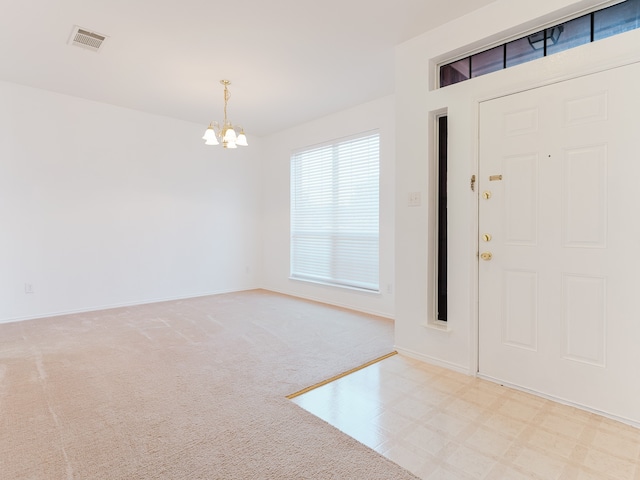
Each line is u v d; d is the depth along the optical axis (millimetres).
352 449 1672
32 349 2938
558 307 2113
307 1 2332
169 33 2727
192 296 5164
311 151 5094
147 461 1566
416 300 2812
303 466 1546
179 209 5004
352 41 2842
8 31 2697
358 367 2633
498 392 2256
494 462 1591
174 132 4922
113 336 3299
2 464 1537
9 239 3766
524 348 2254
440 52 2619
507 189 2297
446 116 2721
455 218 2553
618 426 1871
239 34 2736
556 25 2186
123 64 3248
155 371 2514
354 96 4070
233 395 2180
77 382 2328
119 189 4473
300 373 2510
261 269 5926
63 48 2959
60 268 4082
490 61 2490
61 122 4039
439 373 2543
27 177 3854
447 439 1759
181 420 1896
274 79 3580
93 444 1681
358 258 4465
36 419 1886
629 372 1881
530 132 2189
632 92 1835
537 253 2186
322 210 4938
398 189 2920
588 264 2000
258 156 5863
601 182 1945
